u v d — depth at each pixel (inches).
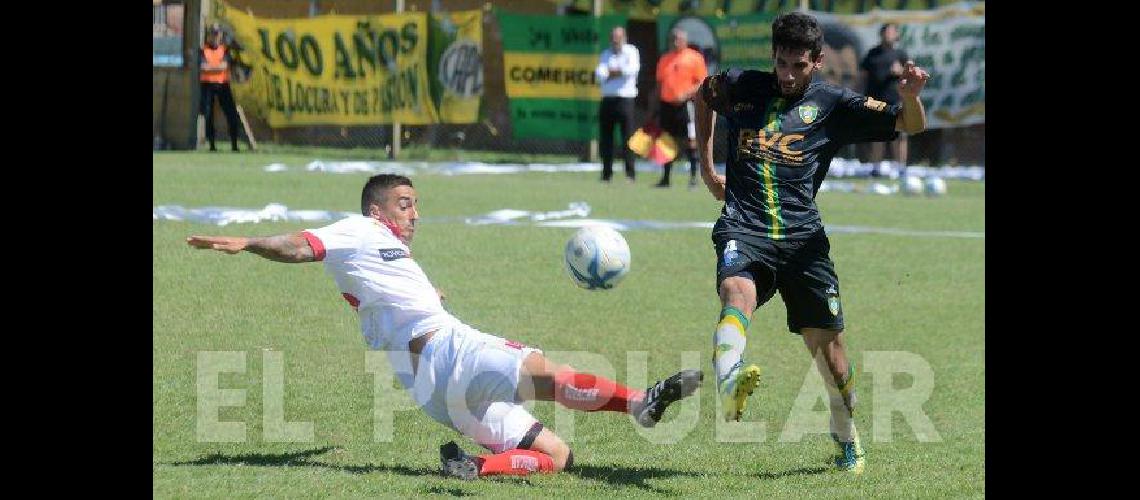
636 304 894.4
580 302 892.0
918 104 507.8
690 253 1146.0
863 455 524.1
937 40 2153.1
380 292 506.3
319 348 720.3
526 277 980.6
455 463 480.4
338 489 462.9
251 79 2299.5
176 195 1425.9
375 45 2219.5
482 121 2161.7
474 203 1482.5
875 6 2158.0
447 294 900.6
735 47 2151.8
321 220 1263.5
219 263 978.7
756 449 553.0
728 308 483.8
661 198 1614.2
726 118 528.7
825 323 518.9
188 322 773.9
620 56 1839.3
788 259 511.2
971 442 569.3
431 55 2183.8
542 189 1681.8
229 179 1649.9
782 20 511.8
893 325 853.2
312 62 2257.6
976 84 2158.0
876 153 2151.8
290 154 2230.6
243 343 724.7
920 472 517.0
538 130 2172.7
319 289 895.7
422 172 1936.5
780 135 515.8
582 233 532.7
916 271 1084.5
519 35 2156.7
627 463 520.7
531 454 492.1
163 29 2300.7
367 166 1969.7
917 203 1689.2
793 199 514.0
